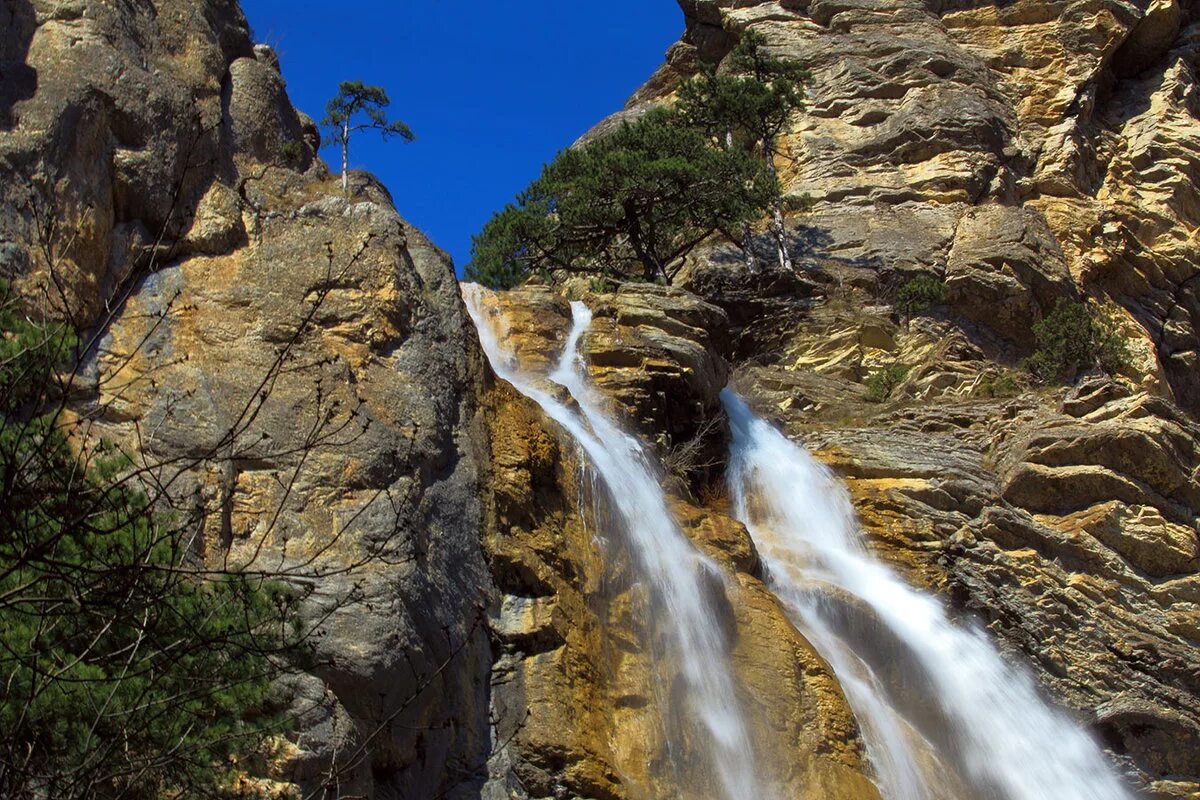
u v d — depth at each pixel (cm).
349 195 2095
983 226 4056
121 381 1670
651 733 1848
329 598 1562
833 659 2234
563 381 2448
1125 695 2559
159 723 1116
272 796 1265
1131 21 4859
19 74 1828
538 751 1722
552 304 2572
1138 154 4681
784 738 1953
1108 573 2703
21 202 1712
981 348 3809
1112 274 4344
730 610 2078
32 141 1758
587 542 1981
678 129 3962
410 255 2034
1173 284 4500
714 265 3944
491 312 2514
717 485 2619
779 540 2584
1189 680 2617
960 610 2588
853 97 4550
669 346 2562
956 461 2867
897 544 2669
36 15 1906
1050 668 2573
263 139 2119
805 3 4962
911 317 3809
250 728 1227
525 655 1797
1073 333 3734
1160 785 2498
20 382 1105
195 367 1725
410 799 1579
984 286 3856
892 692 2359
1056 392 3192
